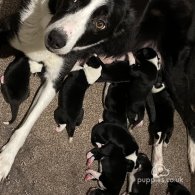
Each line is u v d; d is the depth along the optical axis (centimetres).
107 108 66
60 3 55
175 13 67
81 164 65
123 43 66
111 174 62
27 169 61
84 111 68
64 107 62
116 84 66
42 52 59
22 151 61
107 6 54
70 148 65
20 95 59
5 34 60
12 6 66
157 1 66
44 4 57
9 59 64
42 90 62
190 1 67
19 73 58
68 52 57
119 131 64
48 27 55
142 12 62
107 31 58
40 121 64
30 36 59
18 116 63
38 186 61
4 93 59
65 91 62
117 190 63
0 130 61
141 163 66
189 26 68
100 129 64
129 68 66
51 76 62
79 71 63
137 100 66
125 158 64
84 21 54
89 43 60
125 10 58
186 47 68
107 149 63
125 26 61
